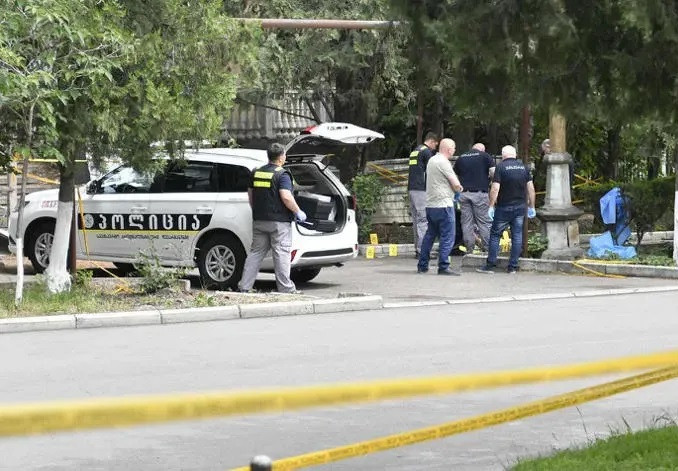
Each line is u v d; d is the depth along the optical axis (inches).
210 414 300.8
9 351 1331.2
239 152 1980.8
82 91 1635.1
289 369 1202.0
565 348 1336.1
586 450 778.2
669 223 2738.7
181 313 1603.1
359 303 1732.3
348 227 2020.2
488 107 807.1
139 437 895.7
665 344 1362.0
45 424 272.4
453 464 804.6
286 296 1768.0
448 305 1785.2
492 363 1235.2
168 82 1766.7
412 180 2479.1
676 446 771.4
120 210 2041.1
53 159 1732.3
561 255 2346.2
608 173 3358.8
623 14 724.0
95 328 1541.6
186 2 1776.6
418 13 778.8
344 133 2346.2
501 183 2251.5
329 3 2709.2
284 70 2748.5
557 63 772.6
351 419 962.1
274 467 434.0
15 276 2108.8
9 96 1534.2
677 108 795.4
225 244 1961.1
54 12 1531.7
